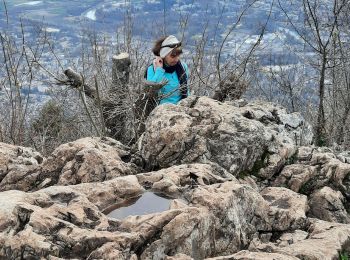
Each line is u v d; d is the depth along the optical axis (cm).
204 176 457
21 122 834
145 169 554
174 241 369
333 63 891
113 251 349
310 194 543
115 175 502
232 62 870
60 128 967
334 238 429
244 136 544
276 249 406
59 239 357
